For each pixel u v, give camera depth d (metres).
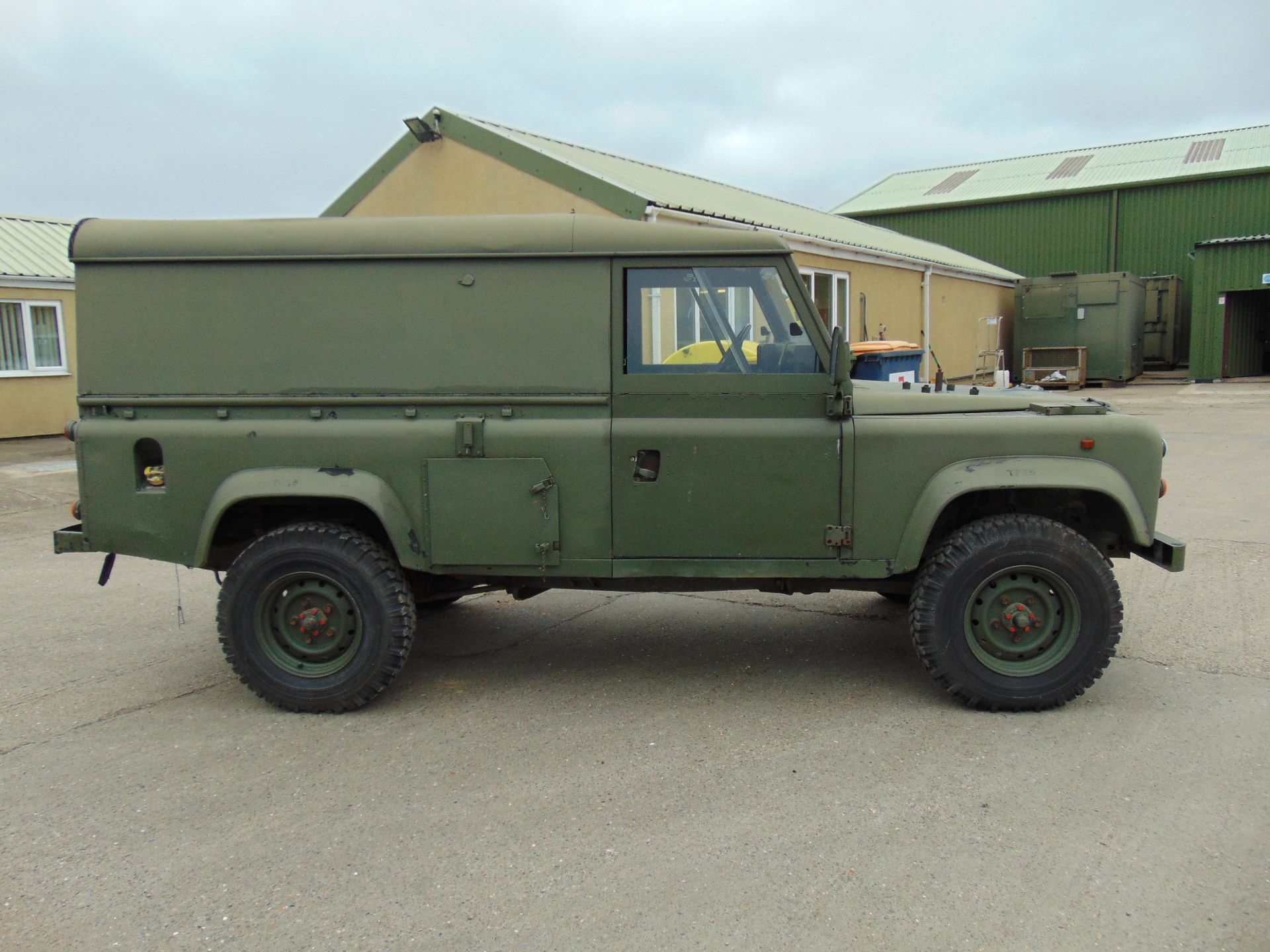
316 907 2.78
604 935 2.62
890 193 36.78
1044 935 2.58
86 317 4.25
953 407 4.21
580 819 3.27
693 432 4.12
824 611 5.87
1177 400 19.53
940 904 2.73
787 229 12.85
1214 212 29.61
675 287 4.13
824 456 4.10
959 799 3.35
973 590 4.06
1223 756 3.64
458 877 2.92
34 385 16.47
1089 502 4.36
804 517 4.14
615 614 5.89
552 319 4.15
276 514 4.55
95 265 4.23
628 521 4.19
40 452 14.35
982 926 2.62
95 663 5.07
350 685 4.23
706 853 3.03
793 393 4.11
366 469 4.21
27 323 16.27
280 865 3.01
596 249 4.11
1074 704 4.20
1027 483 4.00
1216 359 25.08
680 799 3.40
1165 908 2.69
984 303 24.45
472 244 4.14
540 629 5.58
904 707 4.23
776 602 6.12
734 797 3.41
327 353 4.20
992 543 4.02
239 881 2.92
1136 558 6.81
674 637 5.37
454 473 4.18
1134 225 30.88
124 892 2.87
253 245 4.17
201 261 4.18
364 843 3.14
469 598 6.31
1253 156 30.42
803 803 3.35
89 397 4.27
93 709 4.38
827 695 4.41
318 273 4.18
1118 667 4.66
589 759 3.76
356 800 3.45
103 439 4.25
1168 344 29.08
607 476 4.16
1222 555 6.78
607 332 4.14
